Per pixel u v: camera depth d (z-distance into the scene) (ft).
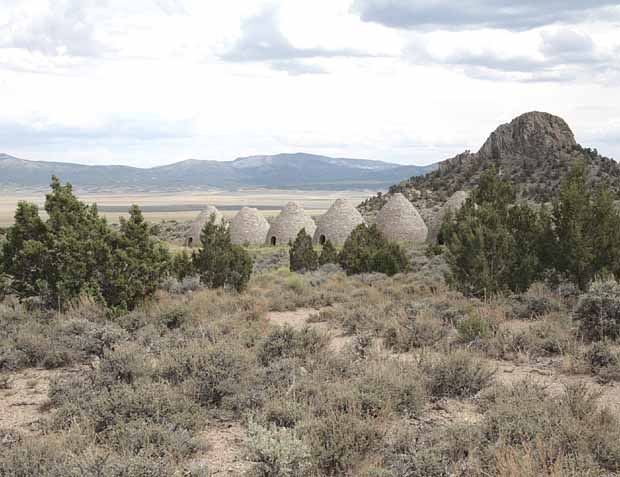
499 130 316.40
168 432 23.65
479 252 55.11
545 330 40.88
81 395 28.81
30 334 40.73
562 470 18.78
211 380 29.63
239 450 23.41
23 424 27.09
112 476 19.16
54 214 54.60
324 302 62.85
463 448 22.08
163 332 45.80
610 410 26.08
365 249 88.48
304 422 23.84
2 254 53.52
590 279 52.44
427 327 41.55
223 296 62.59
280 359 33.99
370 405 25.98
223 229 72.90
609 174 251.19
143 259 54.34
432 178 311.88
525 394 26.53
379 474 19.83
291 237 167.84
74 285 51.29
